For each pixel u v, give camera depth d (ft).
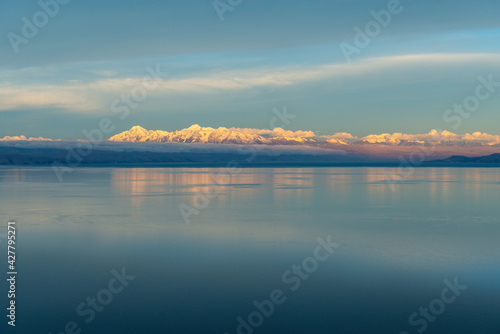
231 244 102.17
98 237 109.09
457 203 188.03
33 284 73.46
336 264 85.20
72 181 339.57
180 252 94.32
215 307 64.28
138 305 65.00
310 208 168.96
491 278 76.74
